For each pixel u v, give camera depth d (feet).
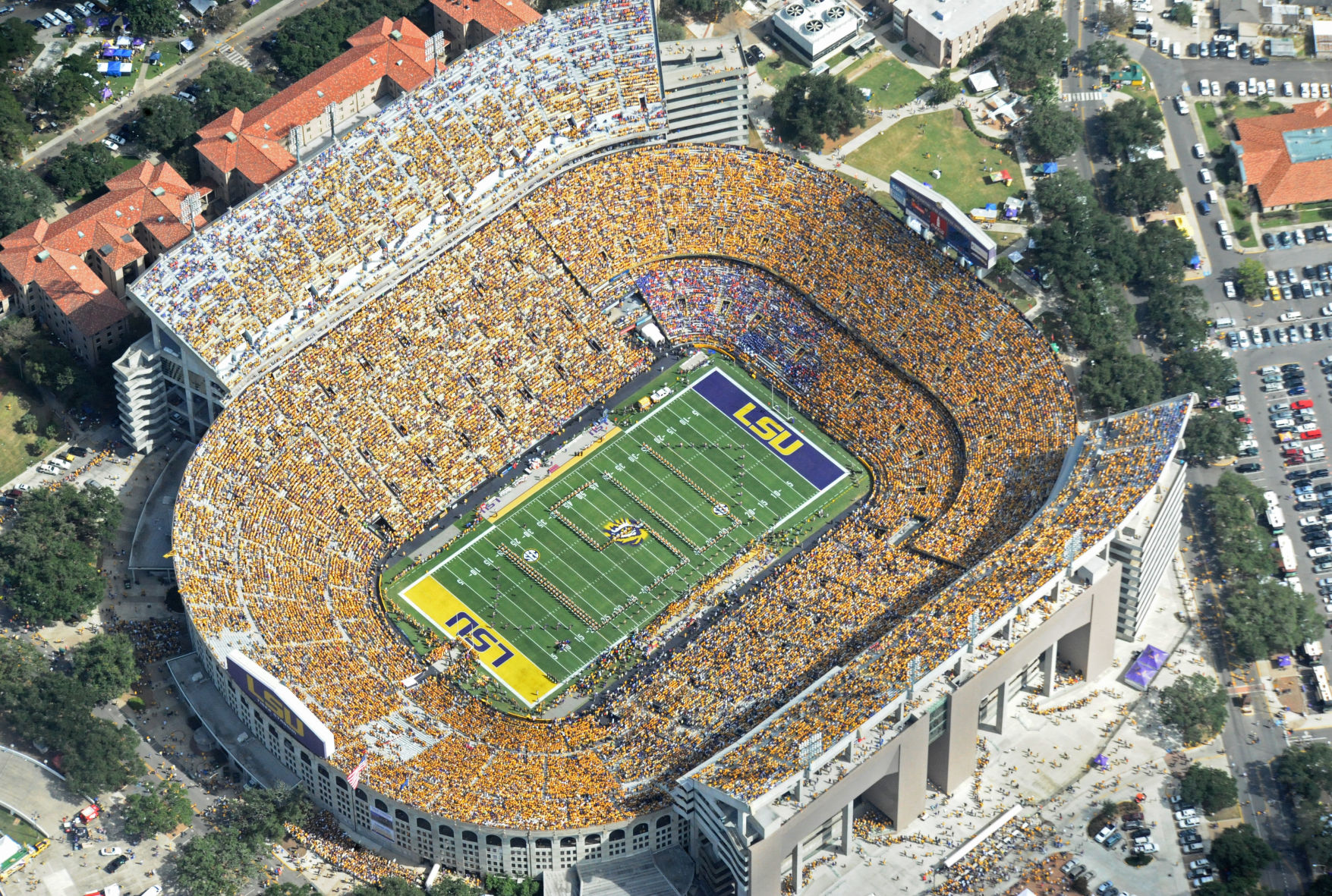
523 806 636.07
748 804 601.62
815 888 642.22
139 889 638.53
